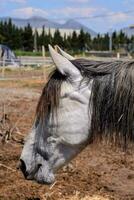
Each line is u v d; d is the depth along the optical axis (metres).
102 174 4.55
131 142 2.30
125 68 2.30
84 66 2.37
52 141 2.36
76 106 2.29
